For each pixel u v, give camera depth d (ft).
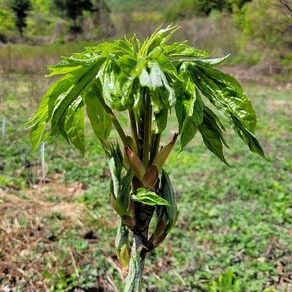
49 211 19.54
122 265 5.16
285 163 28.55
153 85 3.94
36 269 15.46
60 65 4.31
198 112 4.31
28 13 146.92
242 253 17.37
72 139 5.57
